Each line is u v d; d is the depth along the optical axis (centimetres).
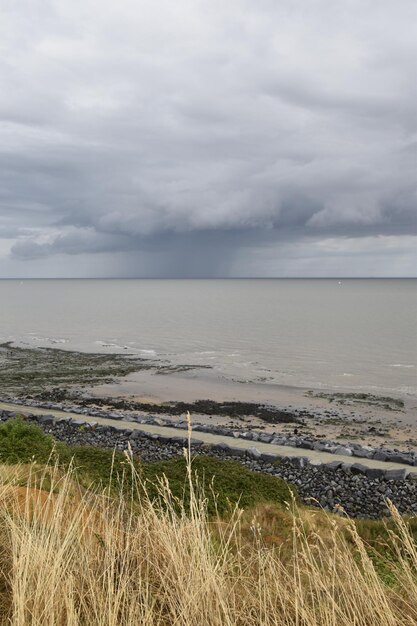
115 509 563
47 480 771
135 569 422
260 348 6838
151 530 472
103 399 4103
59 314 12750
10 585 395
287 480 2180
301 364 5669
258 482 1596
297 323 10119
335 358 6031
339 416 3609
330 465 2317
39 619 344
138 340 7712
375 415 3638
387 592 425
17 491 614
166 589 392
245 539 711
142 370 5359
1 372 5278
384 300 19538
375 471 2228
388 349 6631
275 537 829
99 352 6581
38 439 1623
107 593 385
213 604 386
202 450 2627
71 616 343
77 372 5275
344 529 1012
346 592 399
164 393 4325
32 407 3772
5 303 17450
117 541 464
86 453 1585
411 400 4072
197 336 8125
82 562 421
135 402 4016
